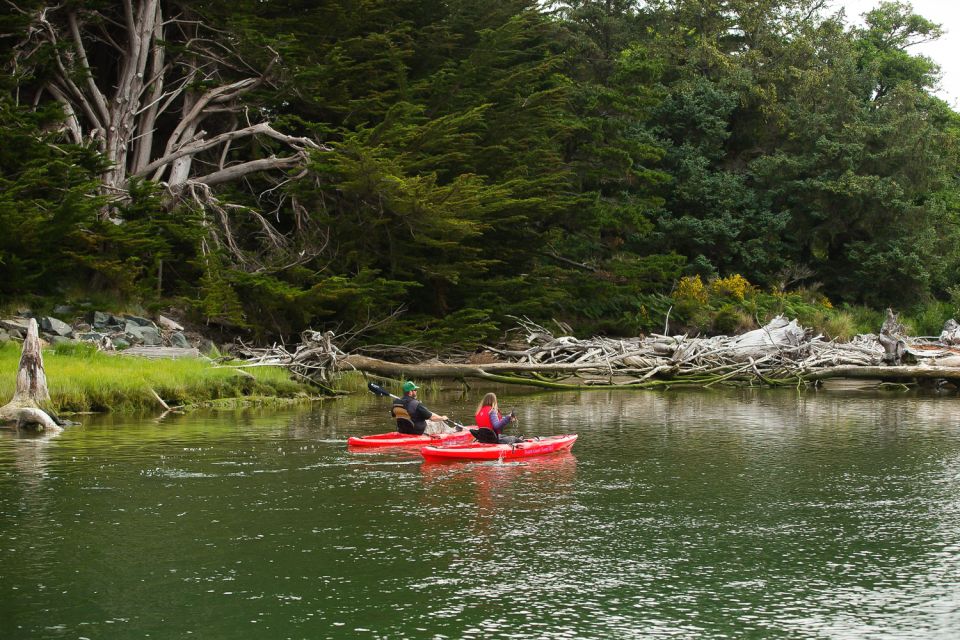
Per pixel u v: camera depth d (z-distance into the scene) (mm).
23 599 7246
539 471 12578
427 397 24188
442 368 26641
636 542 8852
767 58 55688
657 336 30938
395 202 26469
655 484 11672
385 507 10273
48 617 6867
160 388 20031
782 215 48531
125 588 7508
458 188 26562
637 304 39469
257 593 7383
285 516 9820
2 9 27672
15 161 23703
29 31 27688
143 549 8570
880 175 51531
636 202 40969
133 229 24156
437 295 31156
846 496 10977
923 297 50438
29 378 16750
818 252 52656
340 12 31344
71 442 14711
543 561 8219
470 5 35781
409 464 13047
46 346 21953
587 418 19172
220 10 31125
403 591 7418
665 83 53219
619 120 39938
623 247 46312
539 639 6441
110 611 6992
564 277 35562
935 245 50688
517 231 32969
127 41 31594
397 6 33844
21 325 22547
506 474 12320
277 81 31609
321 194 28875
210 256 25547
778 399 24297
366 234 28922
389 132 27438
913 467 13023
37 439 15031
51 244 23469
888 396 25391
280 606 7094
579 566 8070
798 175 51312
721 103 50656
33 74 28234
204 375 21281
